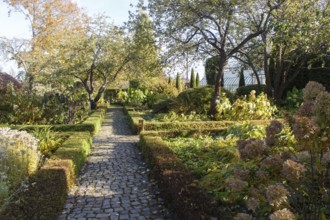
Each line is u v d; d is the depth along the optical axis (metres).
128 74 20.14
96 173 5.84
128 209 4.06
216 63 14.66
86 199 4.45
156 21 11.55
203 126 9.96
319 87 2.05
